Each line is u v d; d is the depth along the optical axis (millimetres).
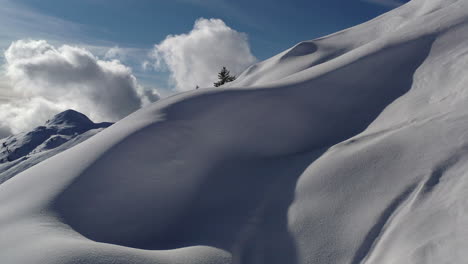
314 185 7316
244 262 5898
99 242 5926
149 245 6500
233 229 6684
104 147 8523
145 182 7688
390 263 4750
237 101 11375
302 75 13727
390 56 13148
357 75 12617
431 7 22875
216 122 10266
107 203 6973
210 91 12039
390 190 6254
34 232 5664
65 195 6863
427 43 13266
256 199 7555
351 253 5398
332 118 10875
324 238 5855
